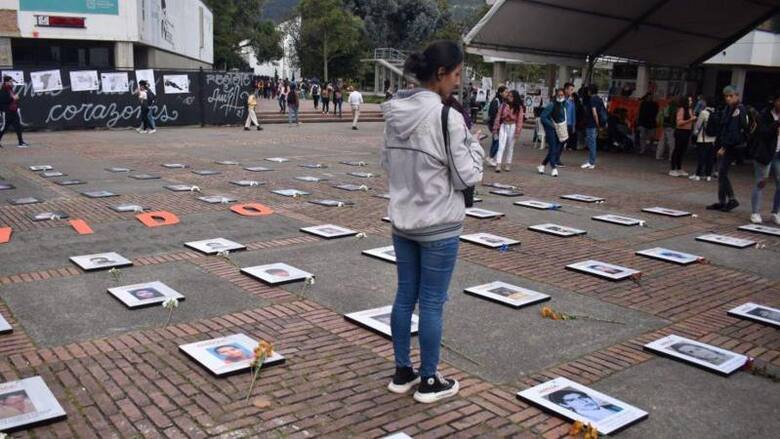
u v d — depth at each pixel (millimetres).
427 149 3170
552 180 12586
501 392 3723
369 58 64688
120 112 22938
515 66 46656
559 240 7512
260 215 8438
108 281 5574
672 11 18453
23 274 5742
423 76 3240
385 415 3422
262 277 5660
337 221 8164
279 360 3992
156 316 4785
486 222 8391
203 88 24656
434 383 3551
